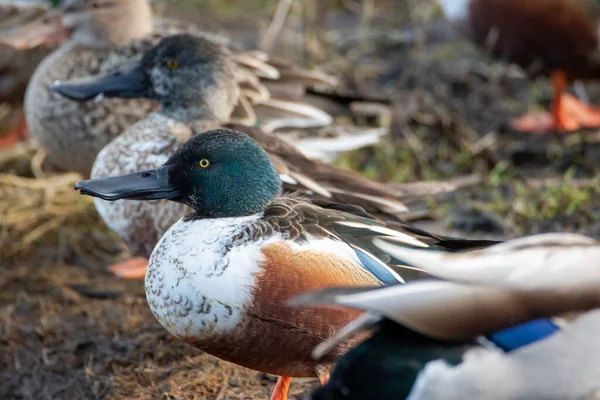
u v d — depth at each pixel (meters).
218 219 5.11
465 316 3.97
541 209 7.99
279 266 4.82
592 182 8.31
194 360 6.13
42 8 9.00
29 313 6.96
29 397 6.16
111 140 7.35
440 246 5.11
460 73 10.73
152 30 8.25
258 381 5.87
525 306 4.00
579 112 9.54
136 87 6.78
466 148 9.00
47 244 7.91
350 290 4.04
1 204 8.24
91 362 6.29
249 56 7.83
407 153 8.97
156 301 5.04
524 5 9.34
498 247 4.13
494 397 4.02
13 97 8.99
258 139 6.44
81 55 7.65
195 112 6.66
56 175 8.74
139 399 5.82
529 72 9.74
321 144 7.23
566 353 3.99
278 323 4.86
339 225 5.11
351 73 10.54
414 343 4.17
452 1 10.05
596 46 9.30
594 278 4.04
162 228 6.25
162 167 5.32
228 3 12.69
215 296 4.84
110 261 7.70
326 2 12.05
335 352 4.96
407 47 11.40
